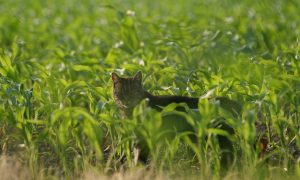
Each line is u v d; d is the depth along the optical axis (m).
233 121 19.22
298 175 19.39
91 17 52.56
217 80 23.72
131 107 21.59
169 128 20.59
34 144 20.84
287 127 22.73
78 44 39.41
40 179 20.00
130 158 20.81
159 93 24.19
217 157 19.36
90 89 22.09
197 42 32.62
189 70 26.59
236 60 28.58
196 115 19.34
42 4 64.69
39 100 23.30
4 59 23.86
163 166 20.75
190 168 20.84
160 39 33.12
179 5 61.28
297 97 21.31
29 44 36.91
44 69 26.55
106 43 38.53
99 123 21.88
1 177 19.64
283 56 27.38
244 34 34.50
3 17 48.66
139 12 55.19
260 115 24.80
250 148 19.27
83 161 20.72
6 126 23.89
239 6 53.06
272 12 46.88
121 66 26.83
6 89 22.55
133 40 33.00
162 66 28.33
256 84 23.50
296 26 40.88
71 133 22.48
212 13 50.59
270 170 19.52
